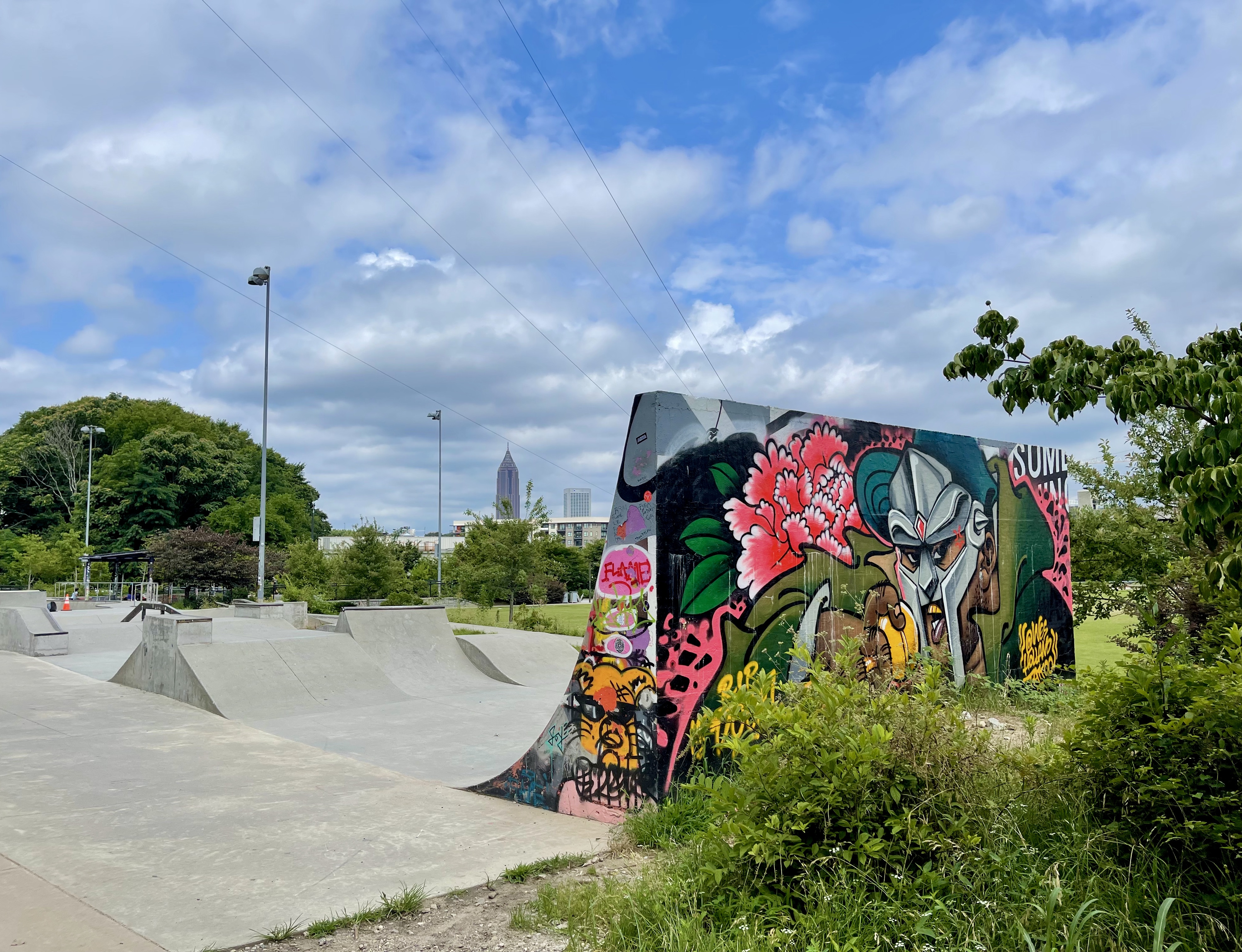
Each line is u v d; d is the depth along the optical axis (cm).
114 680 1251
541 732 938
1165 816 369
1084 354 423
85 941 386
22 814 596
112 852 514
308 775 726
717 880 376
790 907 360
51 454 6100
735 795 395
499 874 474
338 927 402
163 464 5350
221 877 470
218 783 691
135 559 3547
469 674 1402
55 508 6041
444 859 501
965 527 896
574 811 606
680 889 394
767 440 675
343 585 2792
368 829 563
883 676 691
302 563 3159
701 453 619
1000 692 864
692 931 348
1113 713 401
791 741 418
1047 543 1032
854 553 748
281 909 424
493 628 2011
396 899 431
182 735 899
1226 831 334
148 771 735
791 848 380
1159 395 354
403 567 2933
